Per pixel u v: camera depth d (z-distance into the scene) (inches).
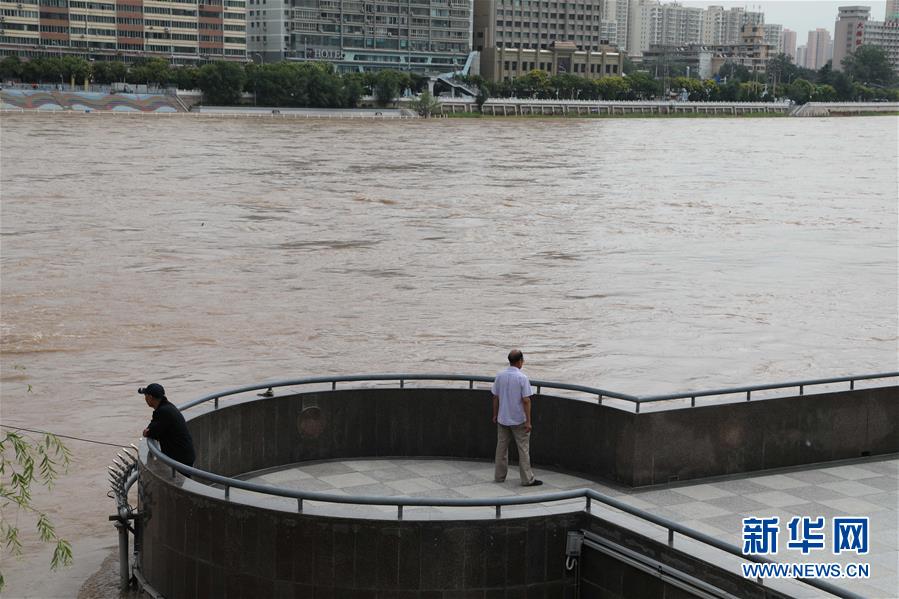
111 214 2770.7
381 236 2487.7
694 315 1658.5
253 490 475.5
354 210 2982.3
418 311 1647.4
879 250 2429.9
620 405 609.3
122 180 3590.1
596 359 1352.1
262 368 1272.1
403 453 664.4
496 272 2031.3
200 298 1721.2
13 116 7111.2
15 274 1910.7
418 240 2436.0
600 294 1827.0
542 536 465.4
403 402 661.9
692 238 2586.1
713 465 607.5
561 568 469.1
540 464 639.8
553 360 1346.0
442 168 4416.8
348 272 1998.0
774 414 620.7
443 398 660.7
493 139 6545.3
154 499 521.3
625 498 568.7
